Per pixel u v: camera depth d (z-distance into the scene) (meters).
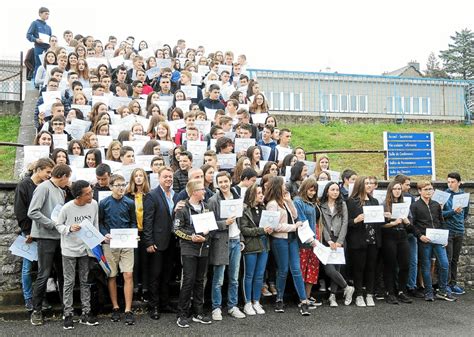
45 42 17.25
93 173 9.31
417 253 10.69
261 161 11.04
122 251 8.43
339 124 22.25
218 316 8.66
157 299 8.69
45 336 7.61
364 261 9.86
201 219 8.31
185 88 15.32
